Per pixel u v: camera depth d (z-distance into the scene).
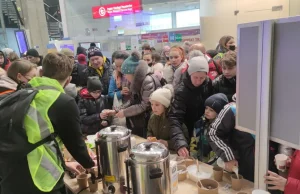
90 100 2.29
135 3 7.59
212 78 2.45
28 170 1.02
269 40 0.93
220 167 1.36
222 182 1.31
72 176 1.48
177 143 1.67
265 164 1.05
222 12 5.90
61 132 1.11
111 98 2.59
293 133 0.92
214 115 1.62
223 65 2.01
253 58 1.01
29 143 1.01
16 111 1.01
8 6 10.16
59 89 1.20
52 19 12.13
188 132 1.93
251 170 1.42
